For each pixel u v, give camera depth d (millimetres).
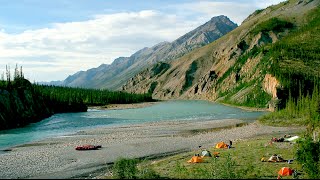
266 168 47844
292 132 89062
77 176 49156
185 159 56719
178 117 147000
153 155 63719
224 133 91875
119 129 107688
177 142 77938
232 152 60750
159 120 135125
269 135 85062
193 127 108438
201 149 67500
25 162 59469
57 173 51188
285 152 58531
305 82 181875
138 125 118125
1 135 98125
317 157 44219
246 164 50781
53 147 75250
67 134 98312
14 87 145000
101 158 61750
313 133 63375
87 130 107062
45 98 188125
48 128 114688
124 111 194375
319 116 94500
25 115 133250
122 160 43188
